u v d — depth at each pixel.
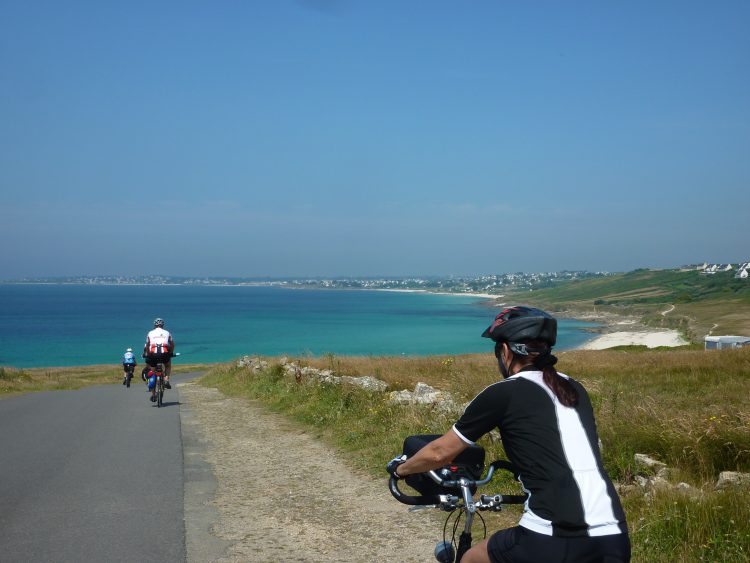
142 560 5.38
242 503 7.12
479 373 15.87
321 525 6.29
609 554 2.46
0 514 6.71
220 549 5.64
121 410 15.88
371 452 9.30
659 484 6.07
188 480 8.20
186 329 133.25
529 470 2.61
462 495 2.79
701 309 171.25
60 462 9.33
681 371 18.81
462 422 2.72
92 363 72.88
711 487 6.00
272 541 5.84
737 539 4.69
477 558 2.75
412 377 16.58
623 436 7.78
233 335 117.69
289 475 8.41
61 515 6.67
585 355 32.66
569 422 2.64
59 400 19.23
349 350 86.62
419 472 2.82
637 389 14.25
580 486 2.52
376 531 6.06
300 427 12.16
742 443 6.98
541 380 2.72
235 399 17.55
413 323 159.75
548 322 2.82
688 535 4.89
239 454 9.85
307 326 145.12
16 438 11.52
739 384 14.64
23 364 72.06
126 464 9.16
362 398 12.61
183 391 21.44
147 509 6.89
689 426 7.44
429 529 6.07
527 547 2.53
